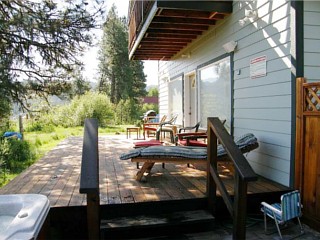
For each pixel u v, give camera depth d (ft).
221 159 12.23
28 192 10.93
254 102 13.89
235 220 8.18
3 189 11.34
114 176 13.37
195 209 10.41
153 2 15.42
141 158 12.21
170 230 9.73
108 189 11.28
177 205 10.24
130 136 33.14
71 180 12.83
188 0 14.92
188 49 23.86
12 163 22.29
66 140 28.63
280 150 11.95
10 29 25.31
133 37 24.67
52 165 16.19
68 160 17.72
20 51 26.45
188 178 13.06
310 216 10.02
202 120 21.35
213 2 15.34
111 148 22.49
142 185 11.87
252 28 13.82
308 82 10.99
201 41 20.74
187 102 25.38
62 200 9.97
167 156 12.01
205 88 20.62
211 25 18.04
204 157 11.90
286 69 11.47
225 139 8.98
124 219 9.55
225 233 9.84
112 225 9.05
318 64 11.12
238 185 8.00
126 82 90.74
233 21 15.70
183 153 11.91
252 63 13.89
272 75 12.39
